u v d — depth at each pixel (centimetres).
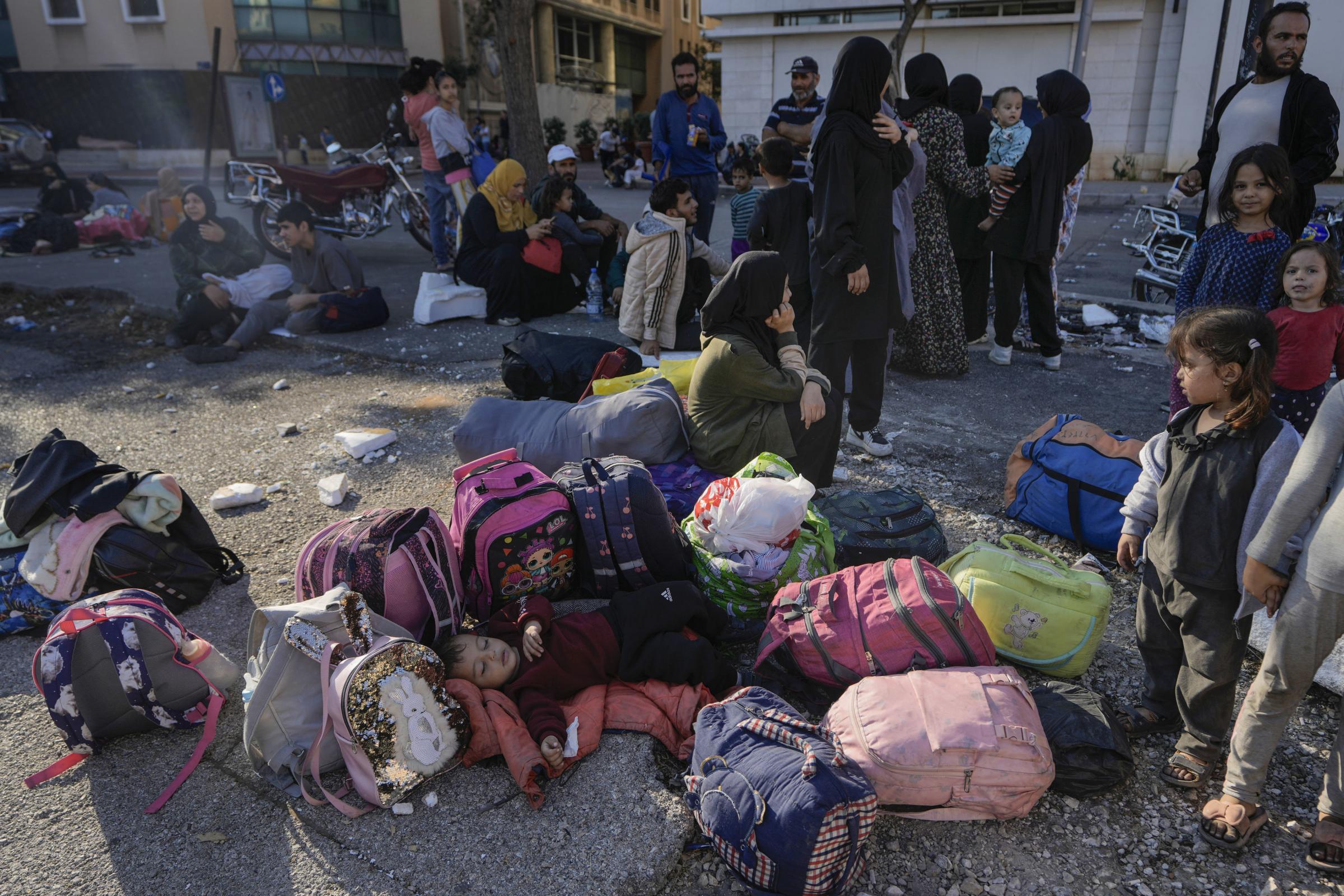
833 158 384
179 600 321
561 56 3869
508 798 240
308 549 279
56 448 312
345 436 468
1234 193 373
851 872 209
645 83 4688
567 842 225
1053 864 224
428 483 430
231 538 379
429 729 241
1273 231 371
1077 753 240
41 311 794
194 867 219
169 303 788
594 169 3189
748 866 208
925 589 263
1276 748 254
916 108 526
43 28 2781
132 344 687
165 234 1147
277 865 220
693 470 366
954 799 227
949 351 580
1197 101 2008
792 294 500
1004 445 474
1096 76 2103
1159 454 248
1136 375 594
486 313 742
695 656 266
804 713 277
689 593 284
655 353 567
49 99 2853
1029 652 287
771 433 353
